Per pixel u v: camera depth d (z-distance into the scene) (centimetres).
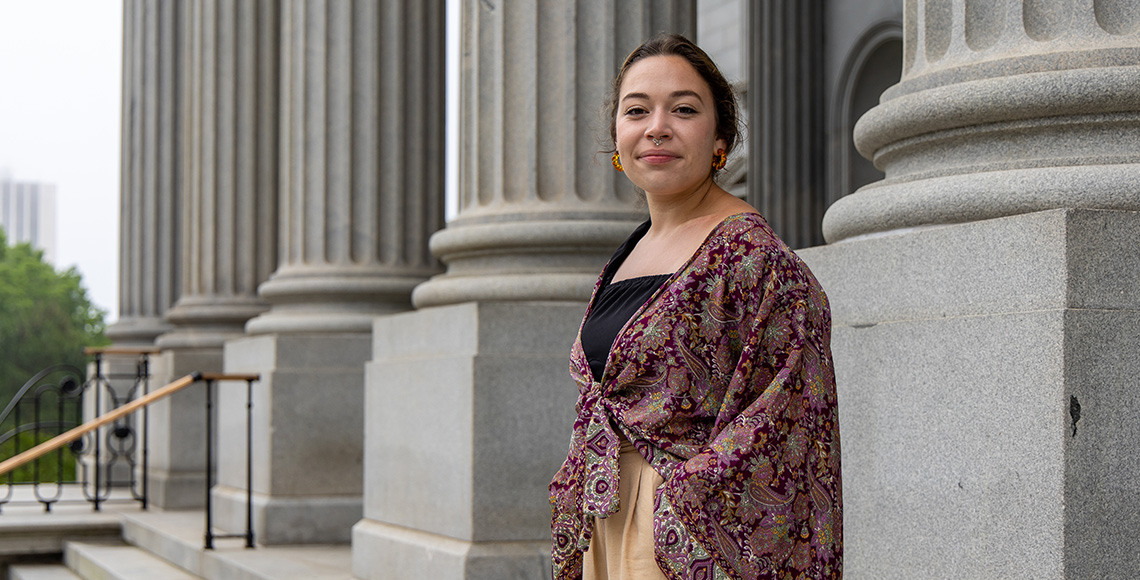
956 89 374
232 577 756
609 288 266
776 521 232
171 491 1090
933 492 346
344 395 845
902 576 357
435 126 889
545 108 636
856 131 428
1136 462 312
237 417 915
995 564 325
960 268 344
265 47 1127
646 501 244
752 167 1163
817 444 236
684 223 261
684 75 257
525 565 575
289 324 857
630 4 634
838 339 387
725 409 238
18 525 1012
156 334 1325
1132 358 313
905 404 357
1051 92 357
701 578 231
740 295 240
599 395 252
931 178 378
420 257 877
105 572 874
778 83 1159
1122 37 364
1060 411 307
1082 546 306
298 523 829
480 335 585
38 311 7575
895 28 1092
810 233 1152
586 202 630
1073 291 311
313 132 877
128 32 1430
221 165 1121
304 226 879
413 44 881
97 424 862
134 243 1367
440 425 614
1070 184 346
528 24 637
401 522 657
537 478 585
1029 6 377
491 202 648
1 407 7344
